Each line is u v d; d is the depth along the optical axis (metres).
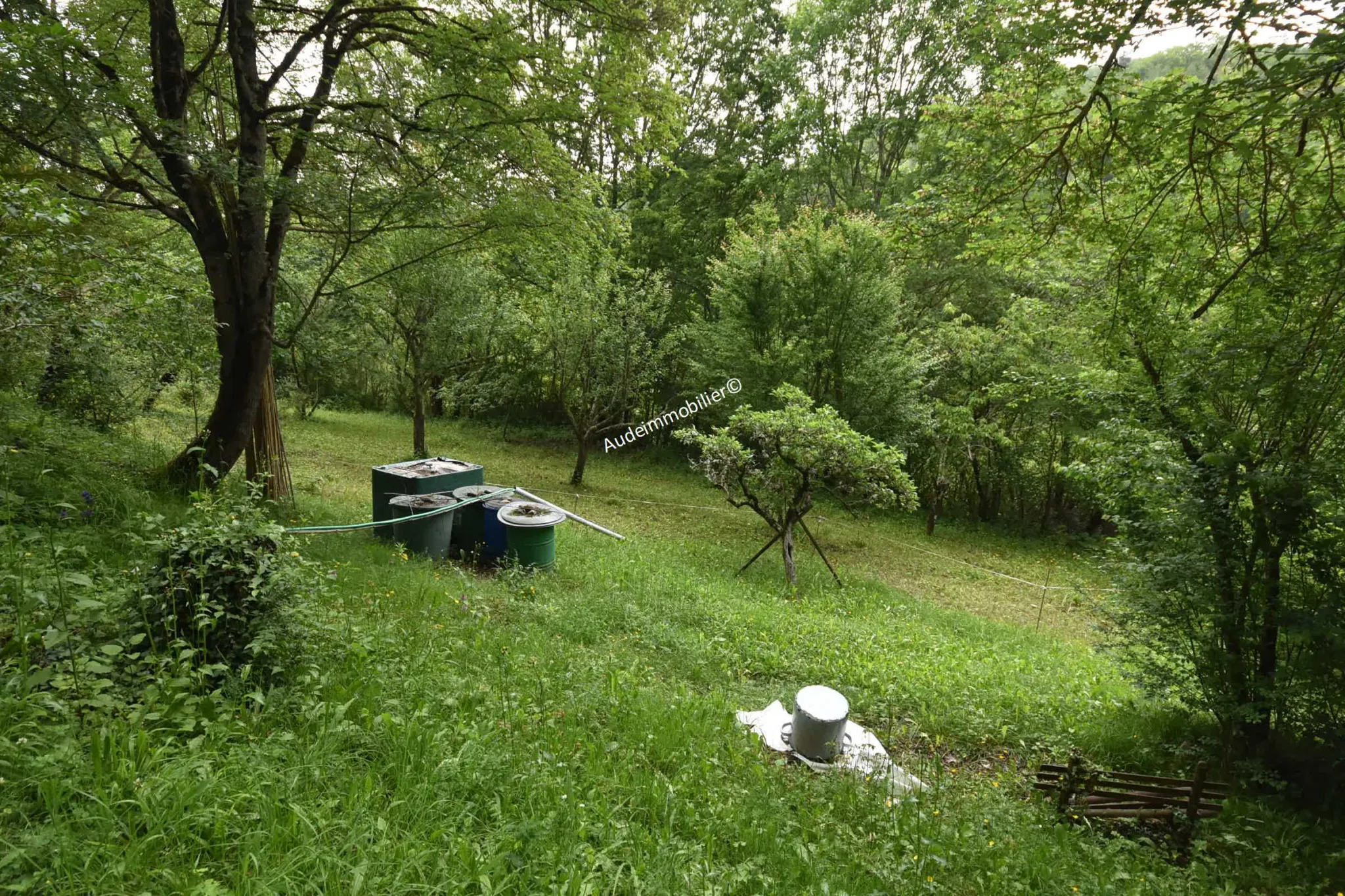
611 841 3.13
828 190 30.84
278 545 4.13
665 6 9.49
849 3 26.09
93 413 8.73
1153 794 4.92
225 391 8.38
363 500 11.98
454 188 9.33
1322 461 5.41
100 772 2.58
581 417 19.75
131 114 6.92
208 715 3.31
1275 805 5.27
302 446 18.78
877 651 8.06
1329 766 5.45
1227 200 5.30
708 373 21.16
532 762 3.65
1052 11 4.35
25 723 2.66
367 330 20.16
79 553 4.73
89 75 6.29
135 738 2.82
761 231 20.20
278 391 22.22
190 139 7.09
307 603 4.32
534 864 2.81
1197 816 4.82
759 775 4.38
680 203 27.61
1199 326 6.38
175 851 2.42
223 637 3.76
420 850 2.69
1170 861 4.50
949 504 24.11
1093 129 5.18
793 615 9.38
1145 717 6.85
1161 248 6.29
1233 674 5.76
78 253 5.13
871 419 18.14
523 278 14.65
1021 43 4.61
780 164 27.08
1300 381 5.20
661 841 3.22
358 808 2.81
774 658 7.29
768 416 12.52
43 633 3.25
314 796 2.90
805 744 5.09
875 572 14.77
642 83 9.69
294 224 10.29
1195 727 6.55
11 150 6.68
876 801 4.41
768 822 3.71
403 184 9.34
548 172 10.00
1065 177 5.45
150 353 7.16
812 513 19.84
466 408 29.69
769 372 18.91
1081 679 8.33
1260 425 5.88
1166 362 6.58
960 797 4.76
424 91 9.05
